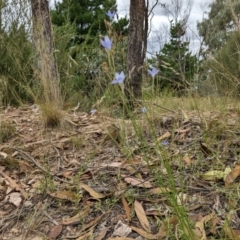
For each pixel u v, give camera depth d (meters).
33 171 2.25
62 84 4.63
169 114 2.78
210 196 1.77
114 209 1.79
